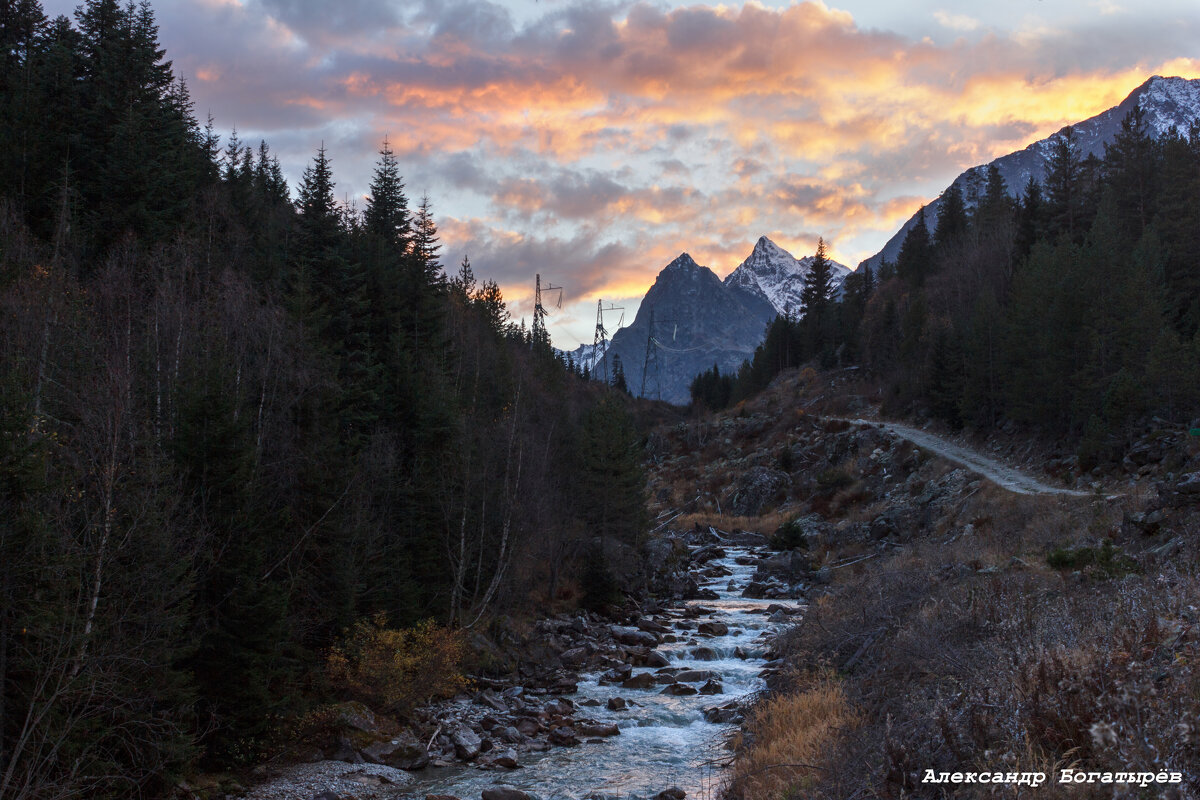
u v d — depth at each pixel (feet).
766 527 238.27
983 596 62.39
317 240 152.87
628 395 562.66
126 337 80.28
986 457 209.97
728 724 75.36
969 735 35.42
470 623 105.70
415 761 69.36
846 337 435.53
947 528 163.63
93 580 54.85
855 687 61.93
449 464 118.93
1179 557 61.31
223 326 94.94
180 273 102.37
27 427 52.90
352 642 84.43
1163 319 172.55
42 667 50.39
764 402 399.85
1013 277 271.90
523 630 115.03
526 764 67.72
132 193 135.74
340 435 113.80
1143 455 141.08
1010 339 209.46
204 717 65.00
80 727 51.62
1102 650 36.19
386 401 128.88
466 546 114.52
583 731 75.72
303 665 81.30
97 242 126.21
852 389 354.13
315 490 91.86
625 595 151.53
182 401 75.00
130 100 164.45
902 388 303.89
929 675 52.26
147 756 56.39
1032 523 129.29
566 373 328.29
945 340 266.98
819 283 527.40
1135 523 82.58
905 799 33.63
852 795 37.65
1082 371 179.22
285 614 73.41
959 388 252.01
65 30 194.70
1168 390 150.71
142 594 57.36
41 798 47.91
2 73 165.17
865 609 82.23
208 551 65.62
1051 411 193.06
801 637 92.07
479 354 181.78
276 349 97.71
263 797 61.11
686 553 203.62
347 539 92.79
